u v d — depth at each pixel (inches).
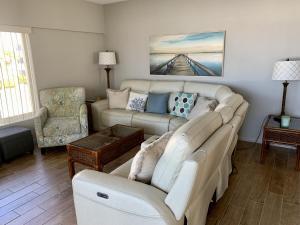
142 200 52.2
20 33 139.3
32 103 150.6
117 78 197.9
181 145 53.1
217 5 142.9
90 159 95.0
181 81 157.3
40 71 152.0
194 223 63.2
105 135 111.5
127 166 78.7
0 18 126.6
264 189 96.3
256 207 85.4
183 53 160.4
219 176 83.7
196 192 58.9
